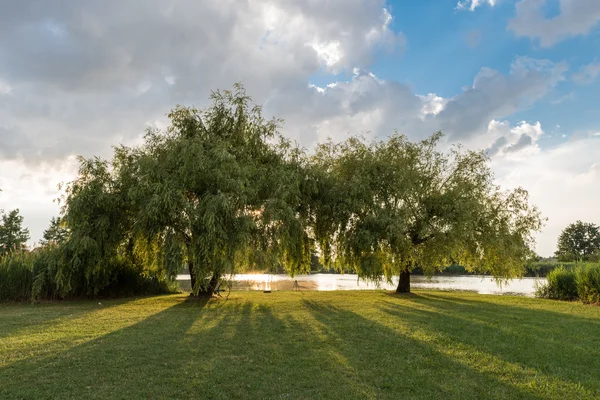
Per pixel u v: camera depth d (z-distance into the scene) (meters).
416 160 23.38
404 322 12.16
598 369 7.58
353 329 10.97
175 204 16.44
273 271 18.44
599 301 18.39
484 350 8.79
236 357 8.03
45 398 5.83
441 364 7.78
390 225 20.09
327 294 23.03
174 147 17.84
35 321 12.24
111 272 20.66
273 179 18.61
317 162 23.89
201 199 17.34
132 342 9.20
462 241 21.39
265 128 20.48
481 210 22.12
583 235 90.75
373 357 8.20
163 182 17.14
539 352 8.66
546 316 13.96
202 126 19.88
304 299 19.44
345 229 21.92
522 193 23.41
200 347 8.78
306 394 6.19
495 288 34.31
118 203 18.56
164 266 16.75
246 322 12.05
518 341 9.69
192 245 16.98
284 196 18.02
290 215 18.25
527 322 12.57
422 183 23.22
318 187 21.67
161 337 9.76
